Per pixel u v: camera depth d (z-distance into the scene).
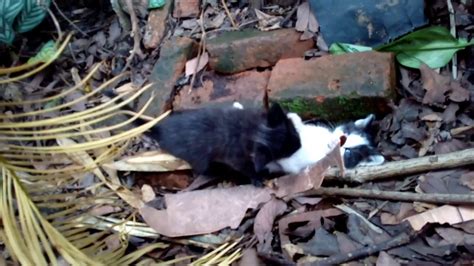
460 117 1.14
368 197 1.05
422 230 0.98
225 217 1.06
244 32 1.29
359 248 0.98
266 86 1.21
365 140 1.10
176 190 1.15
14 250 0.83
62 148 0.92
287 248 1.00
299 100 1.16
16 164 0.94
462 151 1.05
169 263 0.99
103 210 1.10
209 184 1.13
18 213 0.92
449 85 1.16
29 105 1.30
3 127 0.92
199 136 1.12
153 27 1.37
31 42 1.43
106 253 0.99
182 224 1.05
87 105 1.28
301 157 1.08
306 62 1.20
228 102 1.21
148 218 1.06
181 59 1.28
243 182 1.12
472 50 1.21
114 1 1.38
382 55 1.16
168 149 1.14
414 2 1.22
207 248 1.04
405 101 1.16
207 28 1.35
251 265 0.99
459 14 1.26
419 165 1.05
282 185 1.08
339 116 1.17
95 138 1.18
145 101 1.25
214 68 1.26
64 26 1.45
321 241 1.00
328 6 1.25
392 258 0.95
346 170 1.07
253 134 1.09
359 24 1.24
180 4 1.38
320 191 1.06
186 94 1.25
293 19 1.31
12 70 0.91
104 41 1.41
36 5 1.32
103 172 1.15
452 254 0.95
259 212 1.05
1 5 1.27
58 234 0.88
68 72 1.37
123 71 1.33
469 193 1.01
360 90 1.14
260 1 1.36
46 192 1.04
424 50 1.20
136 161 1.16
